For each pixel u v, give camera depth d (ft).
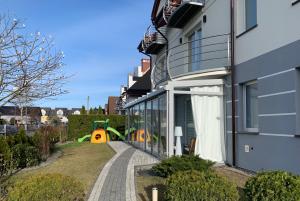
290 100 26.40
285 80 27.07
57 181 17.75
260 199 15.29
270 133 28.96
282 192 14.82
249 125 34.12
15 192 16.76
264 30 30.19
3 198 20.83
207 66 41.96
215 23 40.50
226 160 36.86
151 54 74.95
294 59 26.03
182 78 40.11
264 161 29.86
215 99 37.81
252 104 33.58
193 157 28.35
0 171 31.09
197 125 37.86
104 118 90.74
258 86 30.96
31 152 38.75
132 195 23.35
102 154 48.96
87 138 85.10
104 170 33.68
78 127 89.20
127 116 75.56
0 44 30.27
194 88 38.27
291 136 26.17
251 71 32.30
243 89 34.71
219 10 39.52
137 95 94.79
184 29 52.44
